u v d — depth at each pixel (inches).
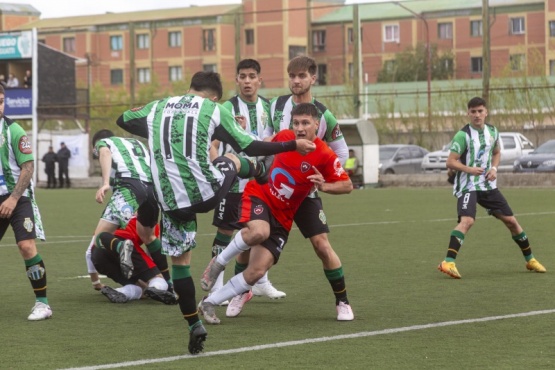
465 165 746.8
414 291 665.6
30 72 3019.2
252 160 512.7
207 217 1440.7
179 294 463.2
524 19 4965.6
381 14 5374.0
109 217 647.1
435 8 5260.8
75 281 743.7
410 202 1702.8
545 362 433.7
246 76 626.2
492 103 2913.4
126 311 599.2
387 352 459.5
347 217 1369.3
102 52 5679.1
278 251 543.8
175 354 461.7
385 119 3297.2
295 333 514.6
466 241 1009.5
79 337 510.0
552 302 609.6
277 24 5315.0
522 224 1192.8
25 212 570.3
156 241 651.5
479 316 558.6
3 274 791.1
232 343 487.5
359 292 664.4
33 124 2979.8
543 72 3590.1
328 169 536.1
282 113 605.3
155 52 5556.1
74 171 2935.5
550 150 2402.8
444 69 5098.4
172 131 481.4
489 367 424.2
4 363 445.7
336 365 431.8
